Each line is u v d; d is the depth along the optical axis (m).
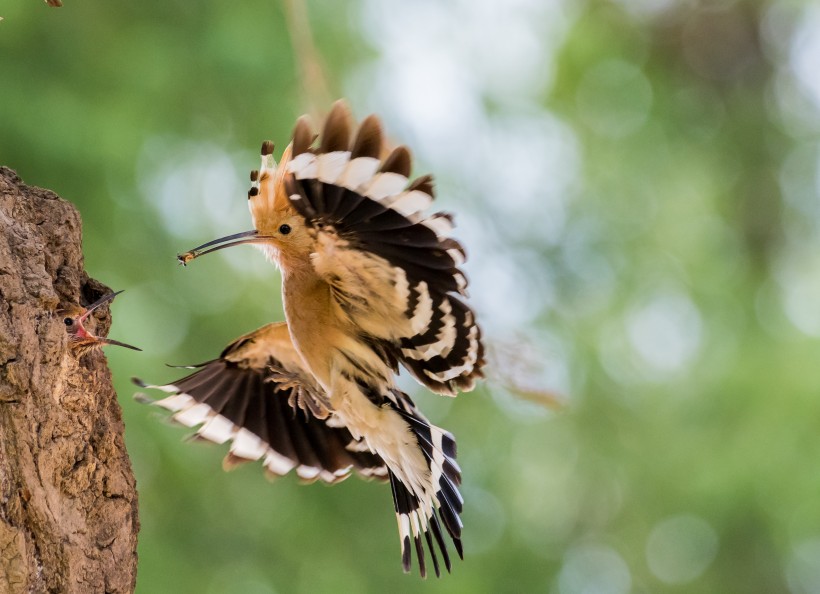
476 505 16.00
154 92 13.12
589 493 17.22
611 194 18.28
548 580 16.08
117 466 6.84
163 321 13.34
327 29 14.48
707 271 18.36
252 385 8.05
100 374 6.94
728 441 16.41
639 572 16.94
